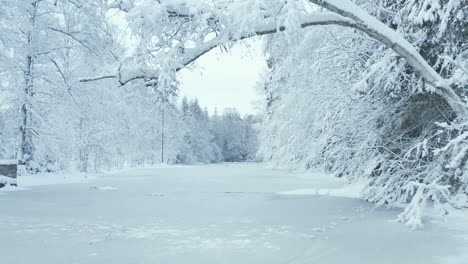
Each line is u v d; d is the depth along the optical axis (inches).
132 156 2343.8
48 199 577.3
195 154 4087.1
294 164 711.1
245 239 301.4
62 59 1007.6
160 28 290.7
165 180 1040.2
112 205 508.4
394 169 475.8
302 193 667.4
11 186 754.2
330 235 315.6
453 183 420.8
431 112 455.8
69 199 580.4
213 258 245.6
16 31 888.3
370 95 488.4
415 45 394.9
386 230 334.6
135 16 284.0
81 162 1348.4
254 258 246.7
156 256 251.1
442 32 355.3
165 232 329.4
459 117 338.0
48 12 914.7
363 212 443.8
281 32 306.8
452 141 314.2
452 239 297.6
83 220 389.4
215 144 4517.7
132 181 1002.1
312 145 639.1
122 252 260.4
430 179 425.4
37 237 307.6
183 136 3681.1
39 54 941.8
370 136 493.7
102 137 1429.6
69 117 1074.7
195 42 305.3
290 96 678.5
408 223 347.3
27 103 952.9
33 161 1034.7
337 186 791.7
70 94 989.8
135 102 1652.3
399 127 488.1
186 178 1127.0
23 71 927.0
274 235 316.2
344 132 529.0
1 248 271.3
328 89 548.7
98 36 852.6
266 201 556.7
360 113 505.7
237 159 4869.6
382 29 298.7
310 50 554.3
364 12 297.9
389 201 469.4
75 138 1208.8
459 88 369.7
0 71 892.6
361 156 518.3
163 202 547.2
